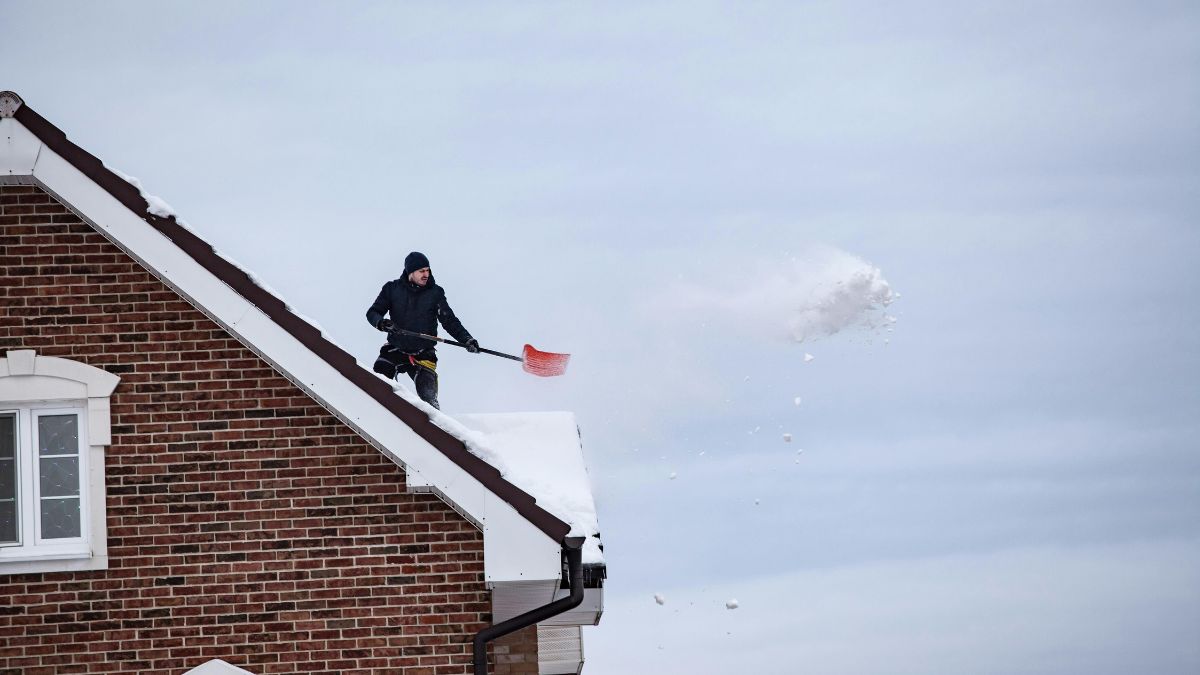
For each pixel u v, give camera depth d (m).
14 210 36.75
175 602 35.41
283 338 35.97
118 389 36.19
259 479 36.00
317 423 36.25
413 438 35.59
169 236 36.28
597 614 40.81
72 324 36.38
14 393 35.94
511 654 39.44
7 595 35.25
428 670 35.44
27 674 35.00
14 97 36.41
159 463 35.94
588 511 40.41
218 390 36.31
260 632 35.41
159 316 36.53
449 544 35.97
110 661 35.12
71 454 36.28
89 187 36.38
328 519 35.91
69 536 35.91
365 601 35.66
